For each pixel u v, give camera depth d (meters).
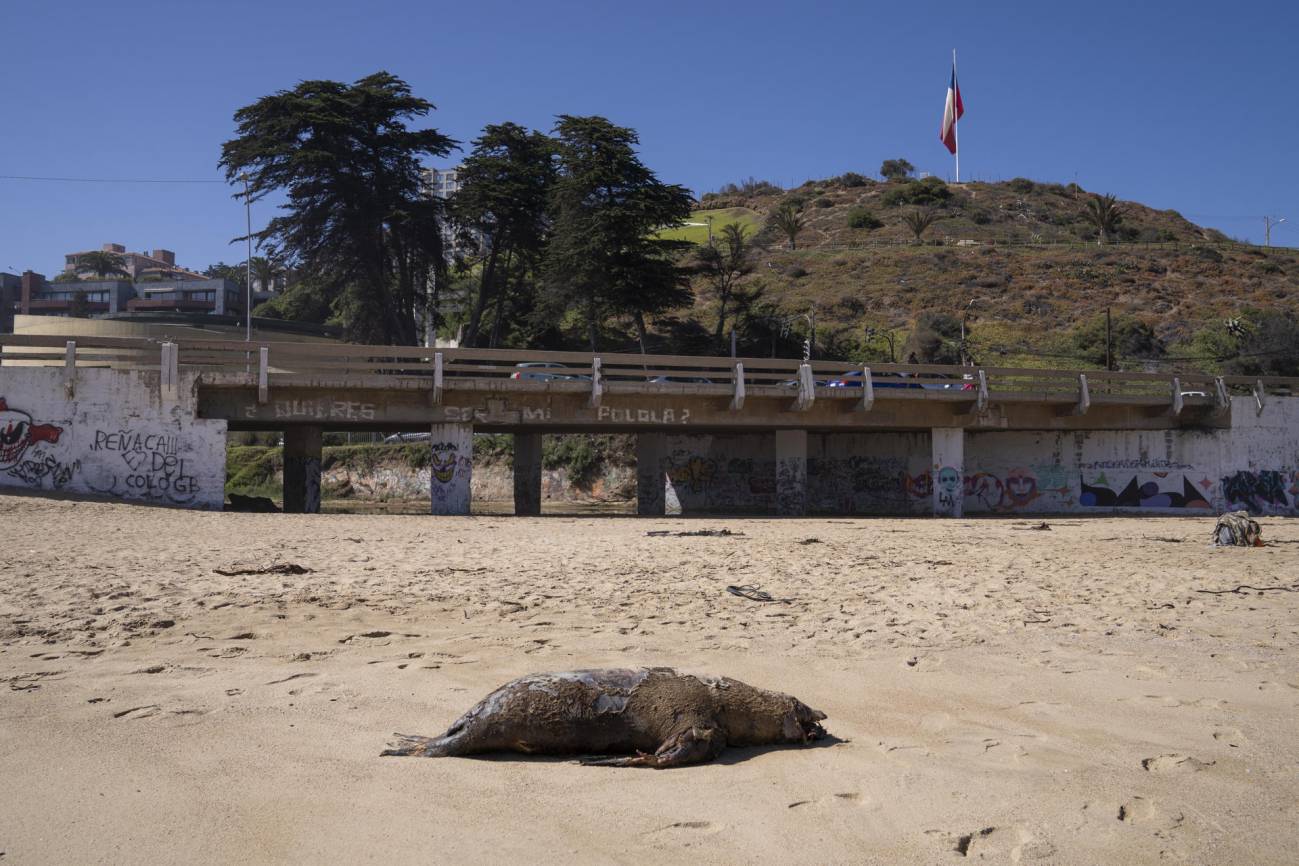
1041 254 91.94
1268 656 8.98
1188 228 111.94
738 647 9.08
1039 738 6.33
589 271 53.09
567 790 5.15
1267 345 66.06
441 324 63.78
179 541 18.72
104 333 58.44
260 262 127.25
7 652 8.40
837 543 20.86
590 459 53.25
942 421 35.00
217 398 28.36
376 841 4.41
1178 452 37.03
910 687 7.68
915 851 4.45
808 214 118.25
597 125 54.50
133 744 5.84
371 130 56.31
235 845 4.34
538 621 10.33
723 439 42.03
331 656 8.41
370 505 49.38
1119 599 12.55
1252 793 5.32
